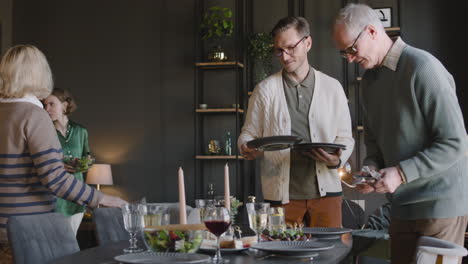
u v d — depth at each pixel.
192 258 1.61
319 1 6.00
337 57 5.93
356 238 3.30
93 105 6.50
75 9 6.59
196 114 6.16
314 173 3.06
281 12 6.08
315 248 1.77
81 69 6.55
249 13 6.15
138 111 6.41
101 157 6.46
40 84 2.31
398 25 5.70
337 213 3.12
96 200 2.32
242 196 6.04
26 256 1.87
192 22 6.34
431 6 5.79
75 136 4.31
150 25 6.43
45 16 6.64
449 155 2.15
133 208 1.82
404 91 2.27
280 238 2.06
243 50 6.14
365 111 2.56
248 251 1.92
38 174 2.23
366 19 2.32
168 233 1.70
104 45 6.52
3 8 6.53
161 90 6.37
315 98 3.15
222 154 6.15
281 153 3.10
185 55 6.33
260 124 3.27
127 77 6.45
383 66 2.36
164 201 6.30
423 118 2.25
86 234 5.70
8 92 2.25
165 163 6.32
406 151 2.30
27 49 2.29
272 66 6.06
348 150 3.14
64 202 4.01
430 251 1.78
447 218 2.24
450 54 5.73
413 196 2.29
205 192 6.20
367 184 2.22
